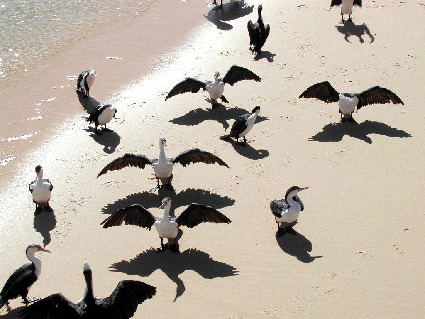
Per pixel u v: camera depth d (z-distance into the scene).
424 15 25.42
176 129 17.53
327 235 12.90
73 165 15.92
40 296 11.43
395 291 11.29
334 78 20.22
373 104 18.56
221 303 11.09
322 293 11.28
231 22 25.70
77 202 14.34
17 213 14.02
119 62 22.19
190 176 15.27
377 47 22.53
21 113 18.80
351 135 16.89
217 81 18.09
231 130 16.42
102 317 9.63
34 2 27.75
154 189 14.68
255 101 19.05
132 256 12.50
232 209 13.88
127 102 19.36
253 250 12.53
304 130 17.25
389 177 14.89
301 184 14.72
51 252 12.62
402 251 12.33
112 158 16.16
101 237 13.11
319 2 27.48
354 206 13.82
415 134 16.83
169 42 23.81
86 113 18.78
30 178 15.45
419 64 21.03
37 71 21.52
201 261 12.24
